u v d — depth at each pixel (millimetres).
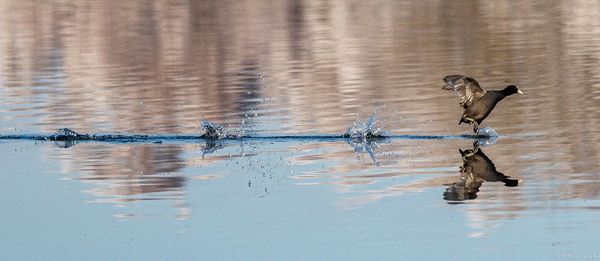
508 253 46344
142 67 119812
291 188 58406
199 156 68250
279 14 183625
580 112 81312
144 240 49750
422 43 135250
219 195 57281
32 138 76188
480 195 55938
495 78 103375
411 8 186625
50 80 110000
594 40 131625
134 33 159250
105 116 85938
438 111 84000
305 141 73000
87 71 117188
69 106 91562
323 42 140125
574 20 158250
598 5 180875
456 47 129875
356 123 79125
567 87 95000
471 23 159875
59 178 62406
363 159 65875
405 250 47094
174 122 82312
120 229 51562
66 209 55531
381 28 156375
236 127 78938
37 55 134000
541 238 48188
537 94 91625
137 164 66000
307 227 50812
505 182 58594
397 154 67312
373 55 123938
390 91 95750
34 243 50031
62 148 72188
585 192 55625
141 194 58125
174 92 99750
